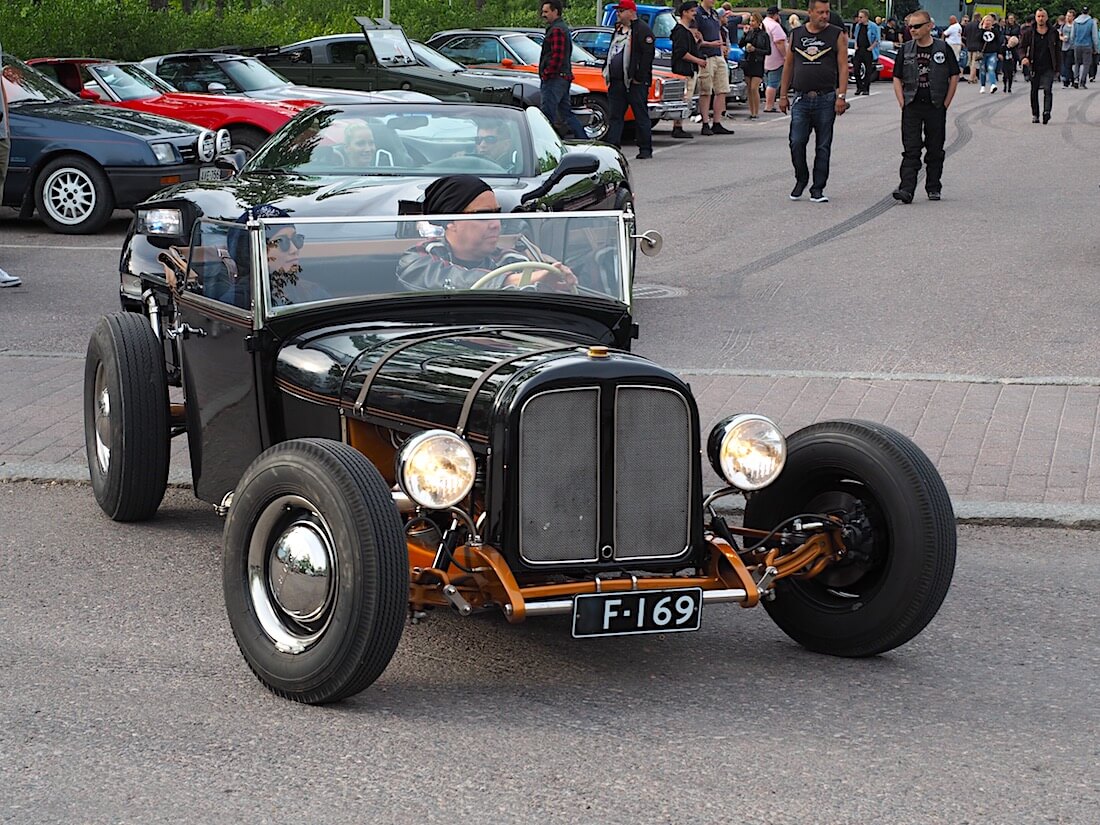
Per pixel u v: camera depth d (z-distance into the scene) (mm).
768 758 4391
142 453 6594
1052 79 27328
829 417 8328
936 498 4980
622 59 21703
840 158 22016
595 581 4660
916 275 12773
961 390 8930
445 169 10172
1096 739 4570
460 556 4684
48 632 5473
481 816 4000
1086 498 7043
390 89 22672
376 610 4445
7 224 16719
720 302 11828
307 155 10266
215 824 3955
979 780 4254
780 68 30219
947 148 23188
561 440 4652
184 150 15984
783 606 5309
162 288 6812
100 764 4320
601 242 5695
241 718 4656
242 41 28891
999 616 5723
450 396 4773
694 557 4875
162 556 6402
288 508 4711
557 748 4449
